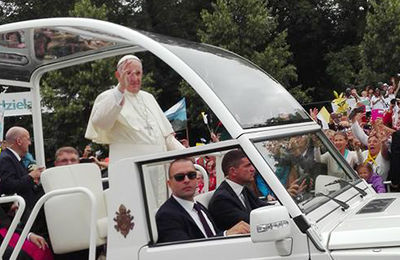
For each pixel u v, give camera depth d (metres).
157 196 4.70
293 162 4.62
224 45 29.22
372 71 32.84
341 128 12.55
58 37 6.04
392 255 3.69
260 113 4.74
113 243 4.60
